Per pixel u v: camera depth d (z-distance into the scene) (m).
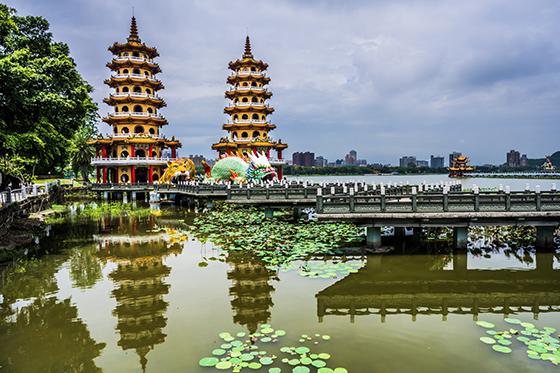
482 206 16.81
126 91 58.09
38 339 9.74
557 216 16.64
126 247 19.94
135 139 56.31
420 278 14.39
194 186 36.38
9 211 22.48
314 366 8.09
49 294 12.93
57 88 25.41
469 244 19.28
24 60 22.44
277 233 22.23
